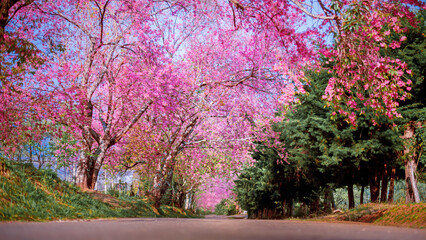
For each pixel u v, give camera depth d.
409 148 17.47
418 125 17.70
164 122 18.62
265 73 17.98
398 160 18.86
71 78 17.38
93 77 19.39
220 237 3.10
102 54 18.52
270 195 31.59
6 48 9.30
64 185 13.01
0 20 9.32
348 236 3.56
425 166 18.81
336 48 10.68
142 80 15.67
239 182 36.03
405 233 4.72
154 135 20.83
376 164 20.11
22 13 16.75
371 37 9.91
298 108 19.91
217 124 22.94
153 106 17.02
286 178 28.91
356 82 10.65
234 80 19.36
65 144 16.52
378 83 10.10
